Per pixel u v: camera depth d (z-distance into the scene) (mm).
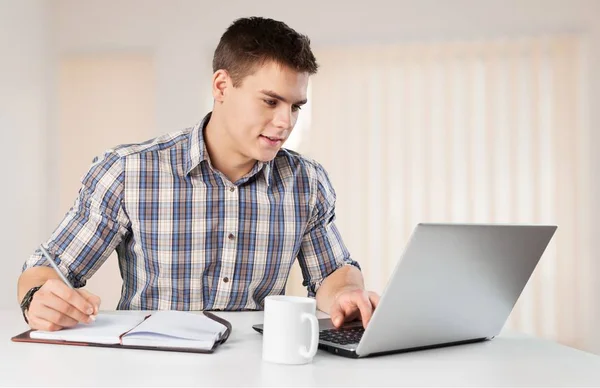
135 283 1552
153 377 825
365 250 3900
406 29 3830
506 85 3820
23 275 1353
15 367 866
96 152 3980
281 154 1637
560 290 3736
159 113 3922
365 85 3906
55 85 3975
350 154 3916
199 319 1142
